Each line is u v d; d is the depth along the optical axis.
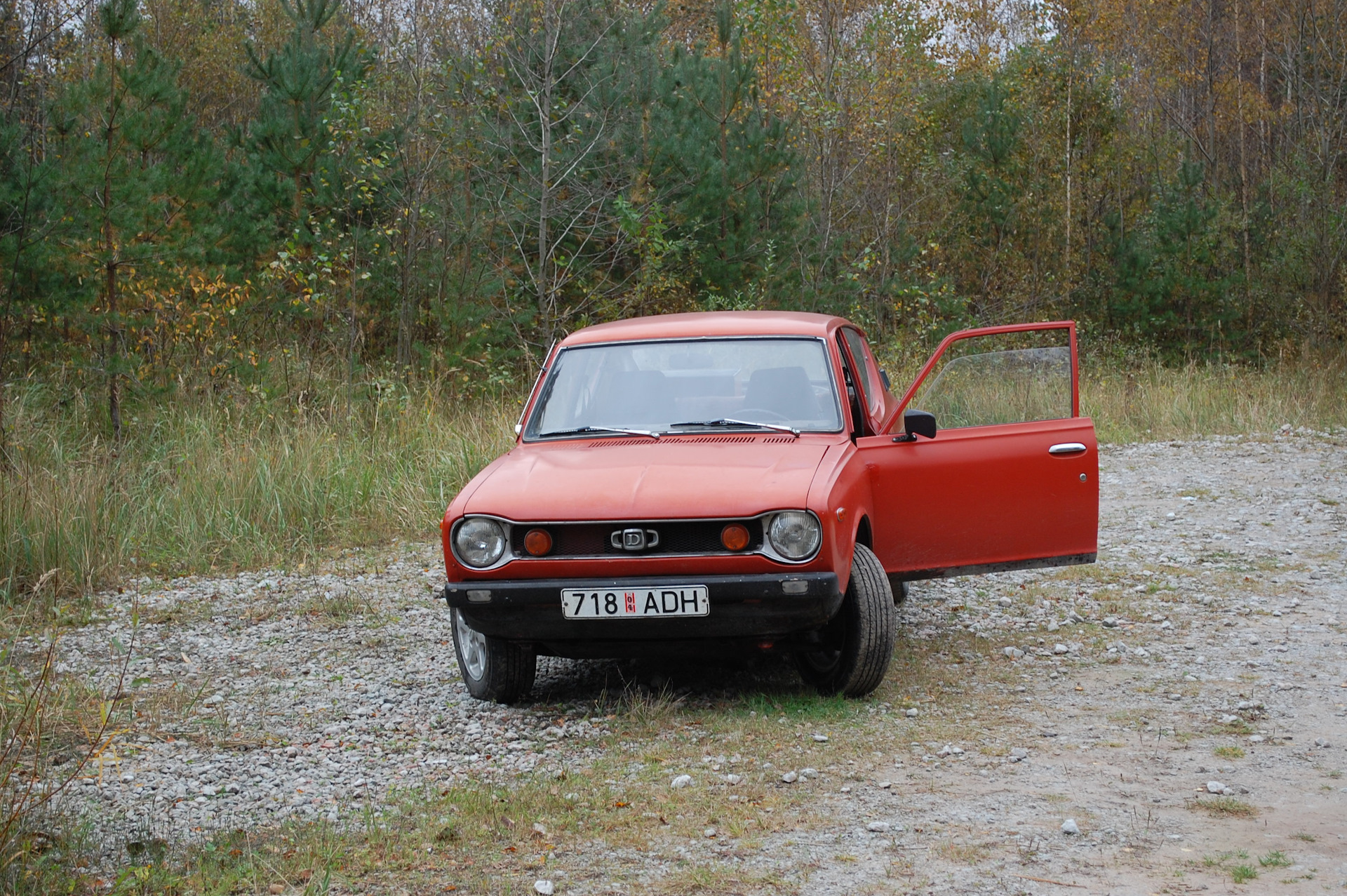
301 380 13.52
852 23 22.89
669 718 5.20
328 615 7.50
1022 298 22.58
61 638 7.03
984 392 6.28
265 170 15.33
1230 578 7.90
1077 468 6.10
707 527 4.95
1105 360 21.34
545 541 5.02
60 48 16.39
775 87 20.95
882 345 19.66
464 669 5.68
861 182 23.12
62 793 4.46
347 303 15.11
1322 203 24.84
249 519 9.66
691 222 16.94
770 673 5.92
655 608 4.92
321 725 5.39
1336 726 4.93
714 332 6.23
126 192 11.93
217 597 7.98
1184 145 32.03
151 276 12.72
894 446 5.80
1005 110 23.28
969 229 23.05
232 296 13.62
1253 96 32.88
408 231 15.45
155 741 5.18
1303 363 19.98
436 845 3.87
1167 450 14.16
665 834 3.90
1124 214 25.44
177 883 3.58
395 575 8.55
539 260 16.41
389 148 15.48
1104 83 24.66
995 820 3.96
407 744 5.06
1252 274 24.89
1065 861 3.61
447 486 10.58
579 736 5.04
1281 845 3.72
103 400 12.43
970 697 5.45
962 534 5.90
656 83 16.77
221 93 26.95
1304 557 8.50
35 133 14.55
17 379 12.48
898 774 4.43
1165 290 22.88
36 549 8.27
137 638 7.02
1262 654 6.12
